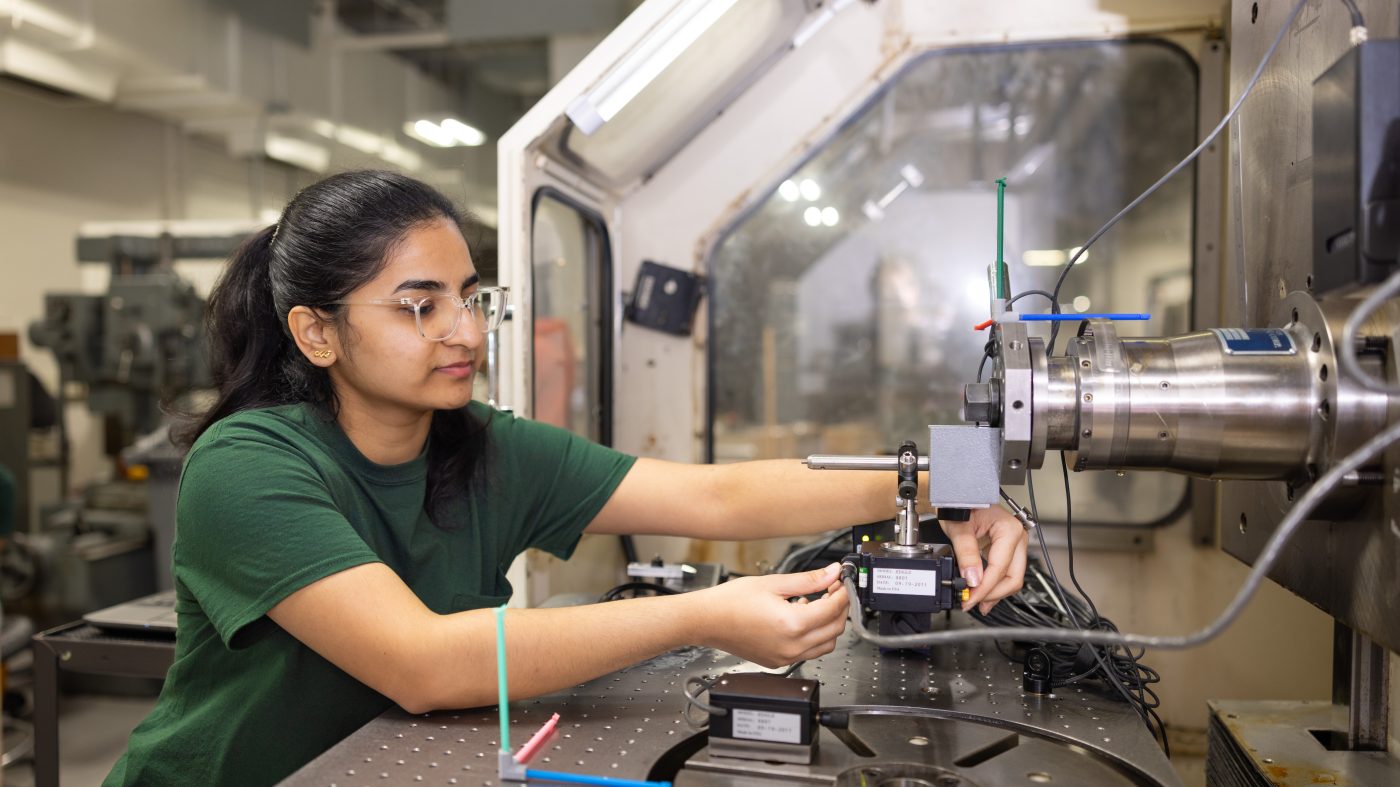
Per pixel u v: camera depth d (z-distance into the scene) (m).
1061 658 1.06
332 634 0.89
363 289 1.00
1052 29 1.94
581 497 1.30
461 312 1.04
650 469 1.32
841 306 2.20
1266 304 1.10
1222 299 1.95
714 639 0.93
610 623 0.92
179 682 1.07
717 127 2.02
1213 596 1.96
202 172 6.21
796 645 0.91
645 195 2.05
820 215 2.15
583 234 1.94
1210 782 1.24
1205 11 1.90
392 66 5.69
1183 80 1.96
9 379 3.96
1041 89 2.02
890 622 1.10
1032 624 1.18
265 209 6.55
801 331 2.21
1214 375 0.91
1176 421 0.91
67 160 5.42
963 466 0.95
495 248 1.70
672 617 0.93
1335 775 1.00
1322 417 0.87
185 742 1.02
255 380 1.13
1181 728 1.99
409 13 5.38
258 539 0.91
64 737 3.05
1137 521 1.99
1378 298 0.61
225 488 0.94
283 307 1.06
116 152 5.69
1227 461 0.92
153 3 4.05
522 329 1.50
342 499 1.04
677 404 2.10
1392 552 0.81
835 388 2.24
